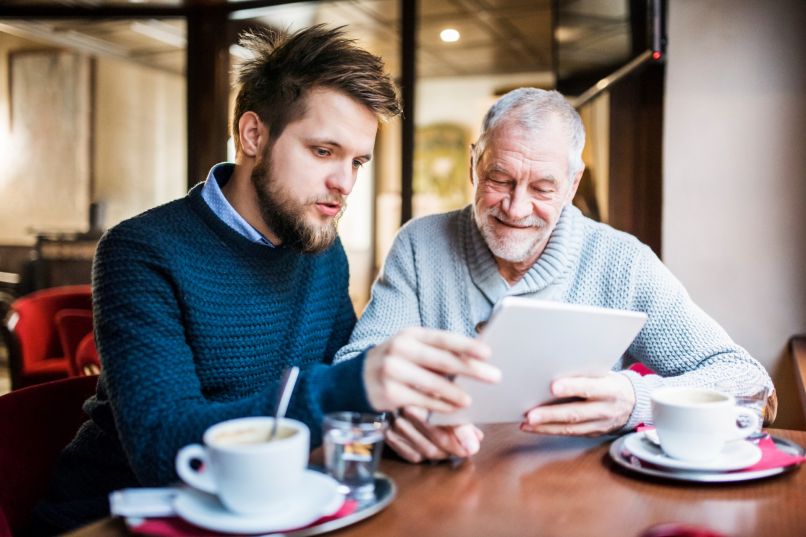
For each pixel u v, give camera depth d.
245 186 1.20
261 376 1.25
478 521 0.75
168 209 1.20
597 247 1.52
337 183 1.11
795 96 2.43
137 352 0.98
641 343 1.48
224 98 3.41
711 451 0.90
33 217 6.60
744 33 2.46
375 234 6.32
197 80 3.40
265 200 1.14
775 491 0.86
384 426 0.82
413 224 1.65
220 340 1.17
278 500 0.67
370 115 1.09
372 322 1.51
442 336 0.81
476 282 1.52
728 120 2.49
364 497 0.78
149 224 1.14
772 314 2.47
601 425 1.04
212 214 1.19
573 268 1.51
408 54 3.29
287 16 3.38
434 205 6.66
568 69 2.95
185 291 1.11
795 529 0.74
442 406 0.84
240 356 1.20
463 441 0.96
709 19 2.49
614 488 0.86
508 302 0.80
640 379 1.11
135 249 1.08
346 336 1.49
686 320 1.42
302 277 1.33
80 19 3.49
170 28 3.89
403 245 1.61
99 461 1.14
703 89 2.51
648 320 1.46
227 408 0.87
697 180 2.53
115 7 3.43
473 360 0.81
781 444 1.02
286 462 0.65
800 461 0.92
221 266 1.17
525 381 0.93
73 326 2.96
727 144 2.50
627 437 1.02
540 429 1.01
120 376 0.96
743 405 1.09
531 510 0.79
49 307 3.45
